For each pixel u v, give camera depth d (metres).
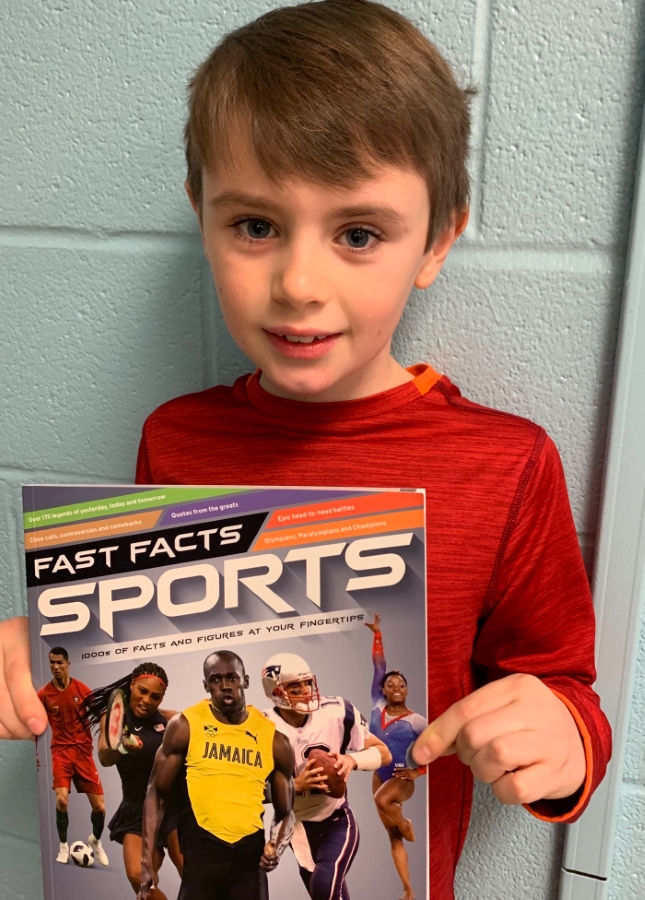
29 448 0.69
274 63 0.40
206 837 0.44
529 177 0.51
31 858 0.79
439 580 0.49
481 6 0.49
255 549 0.42
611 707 0.56
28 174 0.62
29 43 0.59
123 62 0.57
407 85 0.41
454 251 0.54
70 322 0.64
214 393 0.57
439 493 0.49
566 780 0.43
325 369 0.44
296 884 0.43
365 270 0.42
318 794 0.43
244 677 0.43
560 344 0.53
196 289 0.60
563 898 0.61
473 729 0.41
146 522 0.43
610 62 0.48
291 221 0.40
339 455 0.50
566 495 0.51
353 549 0.42
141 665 0.44
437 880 0.53
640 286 0.49
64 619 0.44
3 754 0.77
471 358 0.55
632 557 0.53
